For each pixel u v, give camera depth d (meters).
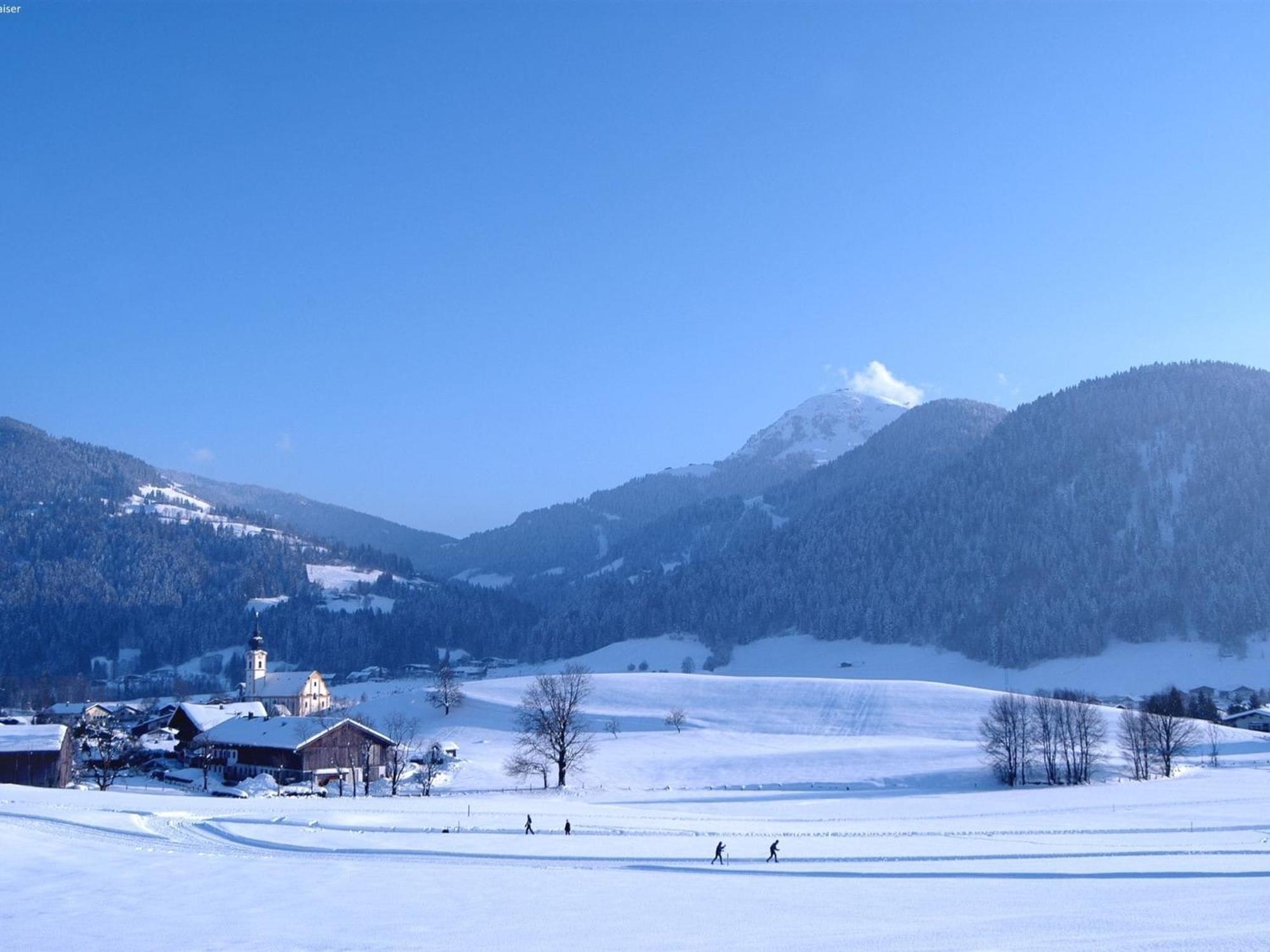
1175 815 75.25
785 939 29.98
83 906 35.22
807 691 178.00
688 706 172.25
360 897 37.56
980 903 36.78
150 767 131.38
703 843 57.03
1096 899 37.50
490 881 42.16
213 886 39.62
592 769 116.75
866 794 101.06
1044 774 112.06
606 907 36.16
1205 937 28.64
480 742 144.12
